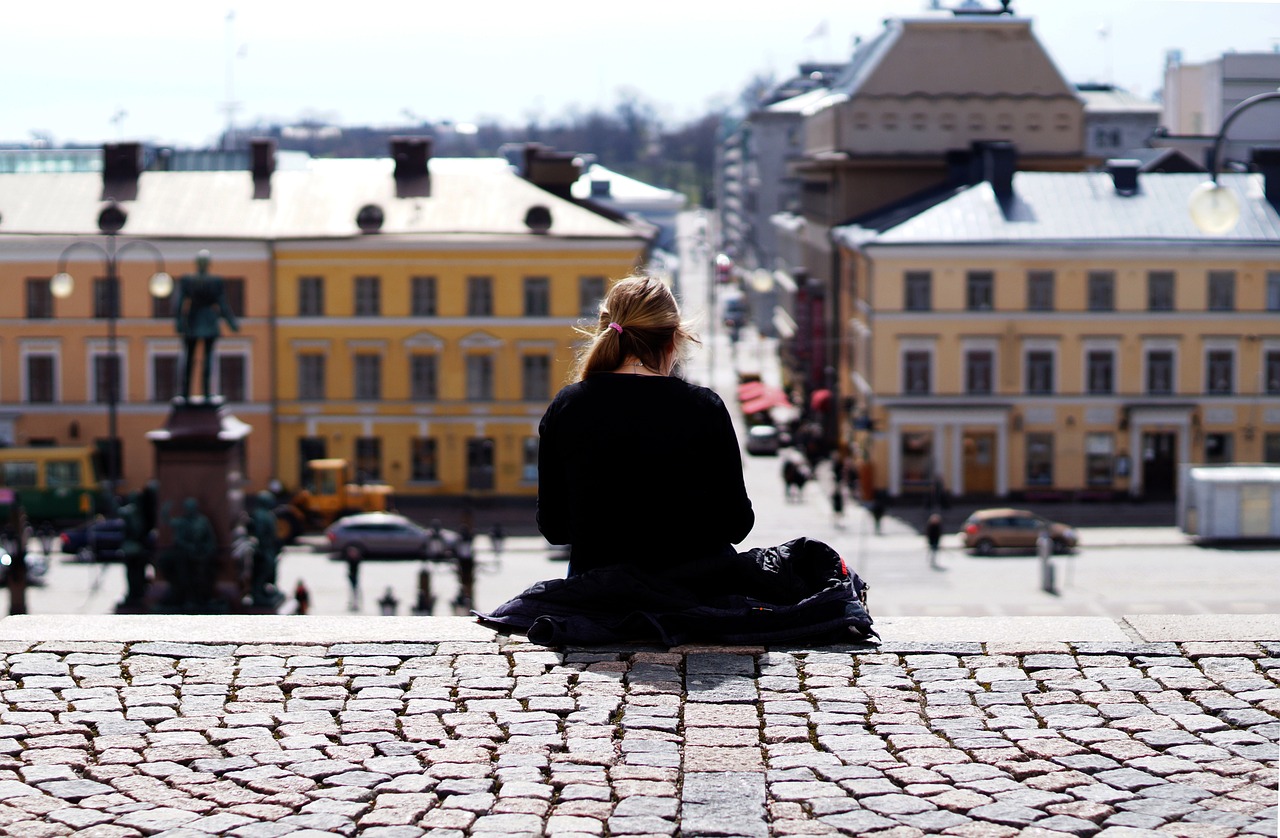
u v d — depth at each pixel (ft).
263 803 20.11
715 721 22.77
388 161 211.61
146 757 21.72
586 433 25.77
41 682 24.81
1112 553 156.66
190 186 205.26
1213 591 131.64
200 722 23.03
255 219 201.67
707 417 25.88
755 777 20.75
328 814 19.71
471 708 23.36
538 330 200.03
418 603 133.59
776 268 368.48
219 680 24.81
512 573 160.25
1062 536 157.79
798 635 26.07
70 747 22.15
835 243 229.66
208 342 117.08
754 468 228.22
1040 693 23.97
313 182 207.10
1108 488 185.16
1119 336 182.29
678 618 25.91
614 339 26.02
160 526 117.60
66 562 169.07
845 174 222.48
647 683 24.27
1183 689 24.12
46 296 197.77
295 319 199.93
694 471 25.88
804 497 199.72
